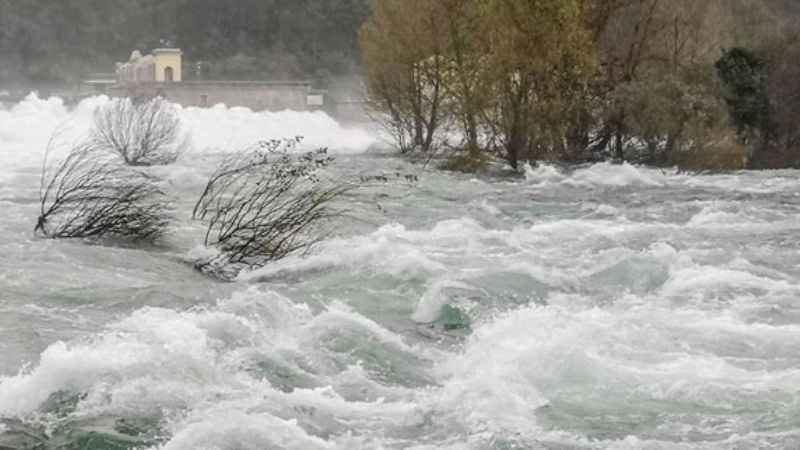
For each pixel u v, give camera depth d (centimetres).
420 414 1076
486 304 1536
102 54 11631
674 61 4550
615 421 1065
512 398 1110
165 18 12400
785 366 1259
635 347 1306
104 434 980
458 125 4347
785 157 4975
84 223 2023
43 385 1060
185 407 1044
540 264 1866
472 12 4062
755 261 1956
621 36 4581
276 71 12406
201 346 1198
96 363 1102
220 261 1866
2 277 1577
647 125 4178
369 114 5672
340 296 1589
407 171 3756
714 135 4191
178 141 5256
